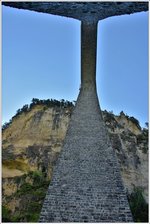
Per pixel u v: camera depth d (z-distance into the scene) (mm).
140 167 41312
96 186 16297
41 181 37938
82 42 18906
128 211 15750
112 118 47156
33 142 44906
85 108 18156
